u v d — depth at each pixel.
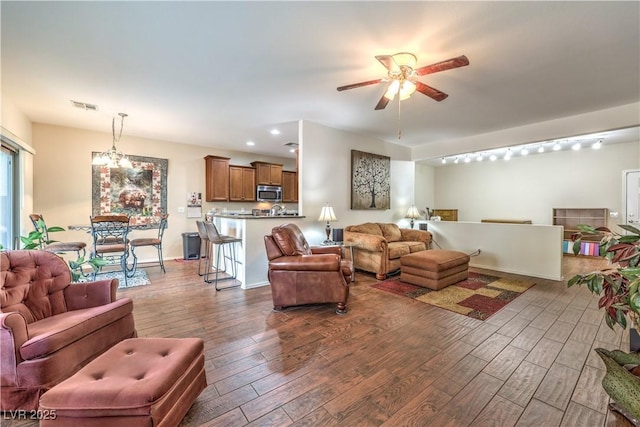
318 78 2.93
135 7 1.88
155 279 4.29
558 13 1.93
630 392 1.12
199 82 3.02
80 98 3.46
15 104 3.66
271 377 1.84
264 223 4.02
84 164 4.96
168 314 2.90
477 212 8.17
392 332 2.50
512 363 2.01
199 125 4.64
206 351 2.17
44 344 1.48
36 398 1.47
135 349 1.55
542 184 7.02
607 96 3.36
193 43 2.30
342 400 1.63
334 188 4.86
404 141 5.87
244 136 5.39
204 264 5.35
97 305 2.10
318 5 1.86
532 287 3.86
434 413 1.53
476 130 4.91
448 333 2.48
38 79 2.95
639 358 1.23
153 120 4.37
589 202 6.38
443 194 8.92
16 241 3.81
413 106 3.74
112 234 4.49
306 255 3.20
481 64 2.62
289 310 3.03
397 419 1.48
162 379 1.28
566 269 5.01
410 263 4.01
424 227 5.82
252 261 3.89
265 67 2.70
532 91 3.23
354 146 5.19
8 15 1.94
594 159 6.32
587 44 2.29
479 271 4.81
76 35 2.20
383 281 4.19
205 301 3.31
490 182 7.91
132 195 5.45
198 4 1.85
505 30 2.12
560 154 6.76
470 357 2.09
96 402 1.18
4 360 1.46
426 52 2.42
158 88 3.17
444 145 5.79
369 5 1.86
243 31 2.15
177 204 5.98
